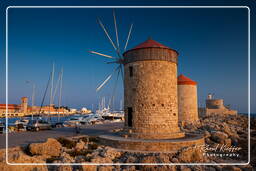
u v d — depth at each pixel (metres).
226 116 41.44
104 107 72.06
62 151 14.15
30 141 16.08
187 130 25.00
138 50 18.23
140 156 13.29
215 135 19.36
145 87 17.72
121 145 15.31
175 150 14.62
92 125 34.66
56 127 31.02
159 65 17.89
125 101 19.19
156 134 16.72
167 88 17.95
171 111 17.94
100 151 14.43
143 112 17.50
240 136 23.25
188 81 33.09
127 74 19.14
